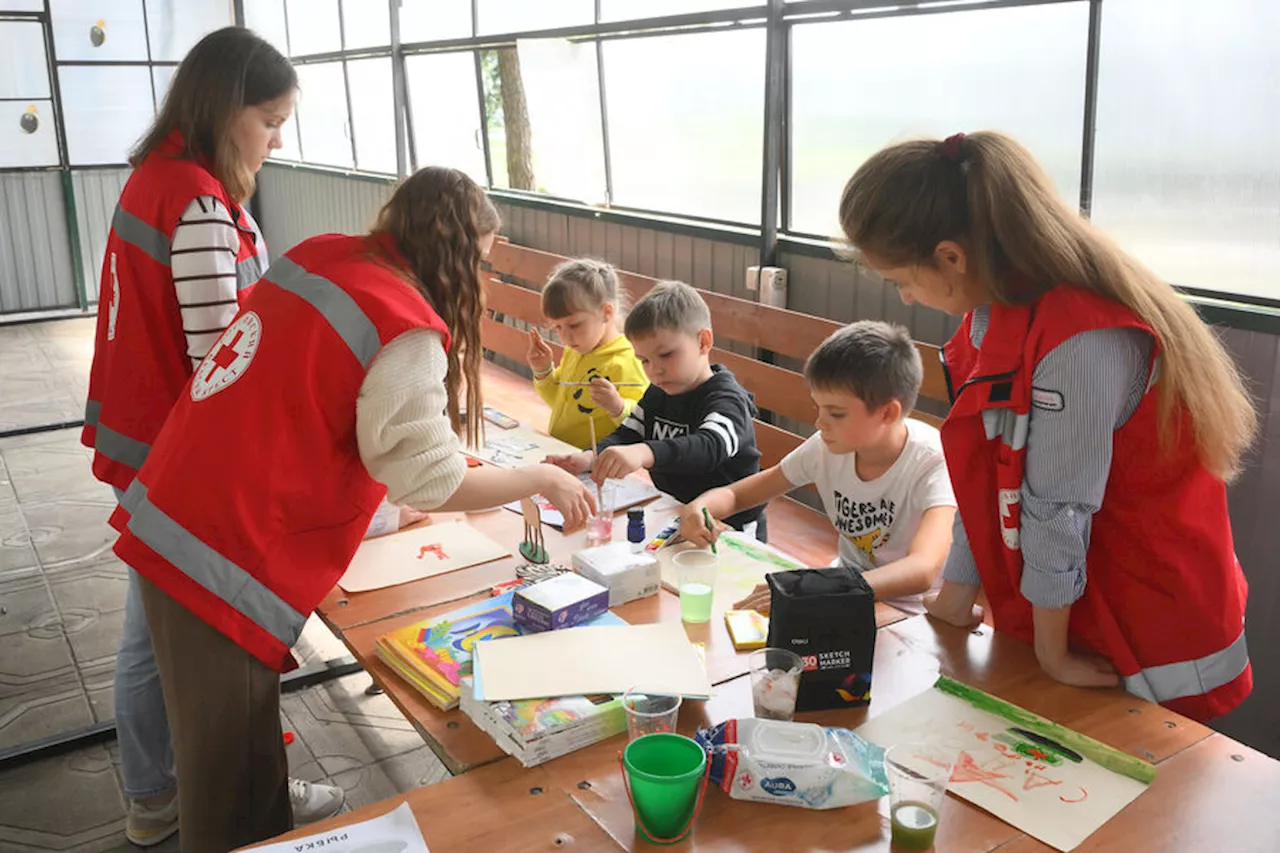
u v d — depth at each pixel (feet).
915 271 4.57
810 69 11.37
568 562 6.27
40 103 24.88
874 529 6.72
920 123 10.31
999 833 3.79
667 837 3.73
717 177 13.16
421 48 19.67
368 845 3.76
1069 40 8.74
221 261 6.55
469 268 5.31
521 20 16.47
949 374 5.34
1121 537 4.68
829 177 11.54
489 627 5.23
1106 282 4.34
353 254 5.15
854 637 4.50
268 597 5.05
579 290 9.43
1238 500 8.05
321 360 4.82
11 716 9.30
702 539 6.39
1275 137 7.52
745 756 3.97
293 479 4.97
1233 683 4.86
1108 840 3.74
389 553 6.46
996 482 4.79
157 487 4.97
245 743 5.24
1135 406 4.46
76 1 24.80
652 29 13.32
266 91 6.67
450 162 20.08
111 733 8.93
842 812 3.92
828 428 6.24
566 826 3.85
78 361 22.15
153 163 6.65
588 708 4.40
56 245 25.84
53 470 15.64
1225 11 7.61
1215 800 3.96
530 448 8.66
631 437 8.75
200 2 26.71
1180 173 8.20
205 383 5.08
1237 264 7.98
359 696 9.67
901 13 10.12
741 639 5.17
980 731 4.40
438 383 5.01
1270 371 7.70
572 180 16.06
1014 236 4.28
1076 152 8.96
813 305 11.84
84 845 7.64
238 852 3.74
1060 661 4.81
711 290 13.44
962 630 5.33
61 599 11.51
